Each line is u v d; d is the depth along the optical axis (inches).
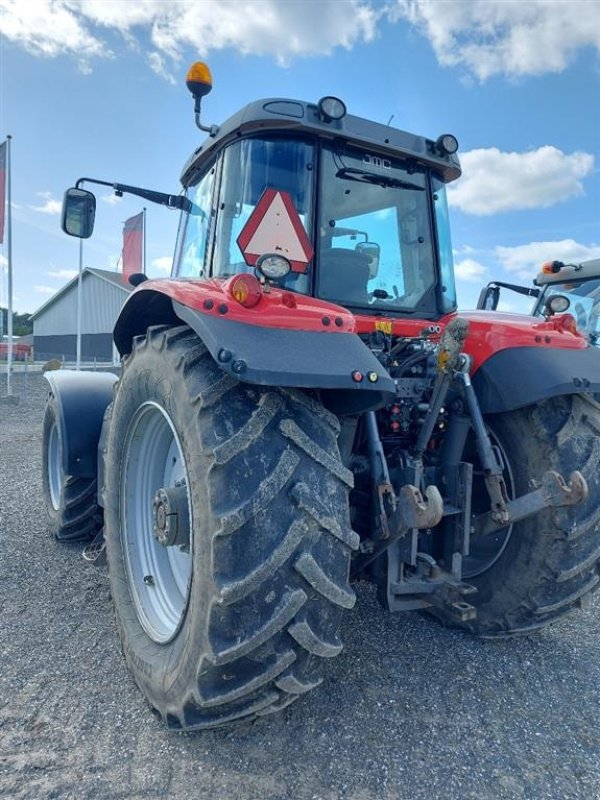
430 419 95.1
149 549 104.0
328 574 71.9
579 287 284.8
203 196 122.0
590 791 75.2
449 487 100.7
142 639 94.4
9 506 203.3
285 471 71.2
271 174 105.2
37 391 728.3
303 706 90.5
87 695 93.0
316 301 82.1
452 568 97.7
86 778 74.8
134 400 98.5
